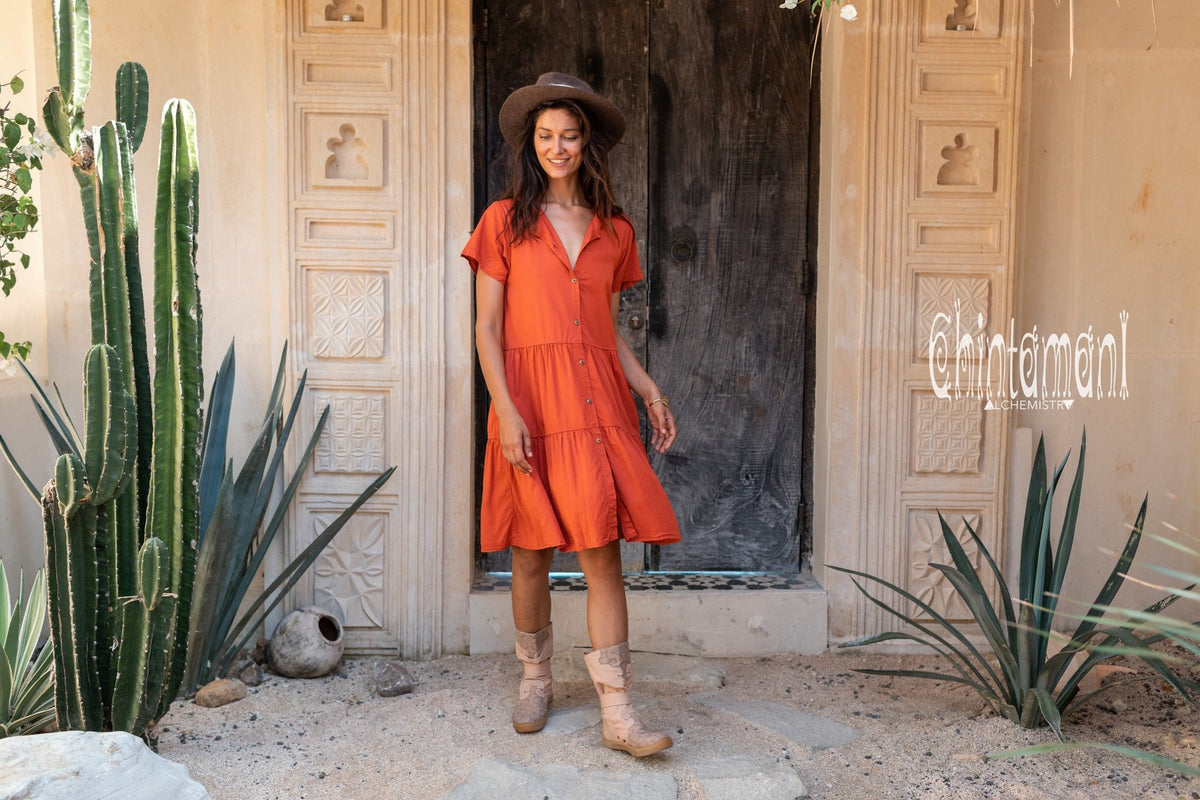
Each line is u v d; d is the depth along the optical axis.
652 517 2.53
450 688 3.07
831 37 3.40
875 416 3.37
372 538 3.33
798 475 3.75
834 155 3.34
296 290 3.26
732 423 3.74
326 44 3.20
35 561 3.24
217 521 2.84
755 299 3.70
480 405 3.61
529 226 2.57
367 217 3.24
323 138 3.22
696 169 3.65
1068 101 3.43
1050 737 2.66
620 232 2.72
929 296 3.36
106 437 2.13
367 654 3.35
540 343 2.56
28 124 2.72
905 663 3.36
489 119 3.59
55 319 3.28
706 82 3.63
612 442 2.54
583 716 2.79
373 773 2.47
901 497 3.41
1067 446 3.50
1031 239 3.45
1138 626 1.83
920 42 3.29
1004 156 3.32
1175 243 3.48
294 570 3.22
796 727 2.74
